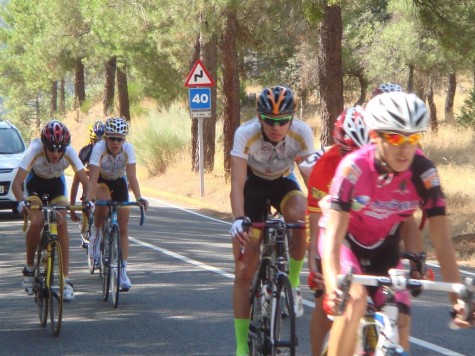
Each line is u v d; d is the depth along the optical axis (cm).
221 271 2722
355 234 1137
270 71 9550
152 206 5166
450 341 1800
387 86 1695
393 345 966
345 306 978
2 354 1736
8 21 14750
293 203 1634
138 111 9900
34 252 2083
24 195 2173
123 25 6141
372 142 1048
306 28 5166
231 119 5578
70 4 9531
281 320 1405
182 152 6681
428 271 1123
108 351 1747
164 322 2005
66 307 2206
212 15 4922
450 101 8875
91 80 17538
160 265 2855
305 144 1579
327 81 4075
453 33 3797
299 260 1628
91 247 2638
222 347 1761
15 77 16525
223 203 5188
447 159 5950
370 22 8269
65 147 2034
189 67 6581
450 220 3950
